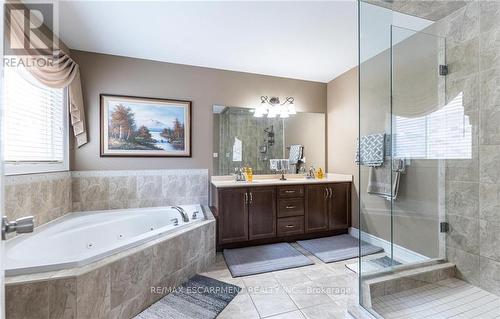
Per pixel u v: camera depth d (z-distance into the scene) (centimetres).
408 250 224
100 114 271
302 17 208
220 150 321
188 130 304
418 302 170
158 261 177
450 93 202
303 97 359
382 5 194
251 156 335
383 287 175
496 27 174
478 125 185
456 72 198
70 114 250
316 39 246
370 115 254
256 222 281
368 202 261
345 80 332
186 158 306
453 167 201
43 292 121
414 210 224
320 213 309
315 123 364
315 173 361
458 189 198
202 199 310
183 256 203
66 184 247
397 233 233
